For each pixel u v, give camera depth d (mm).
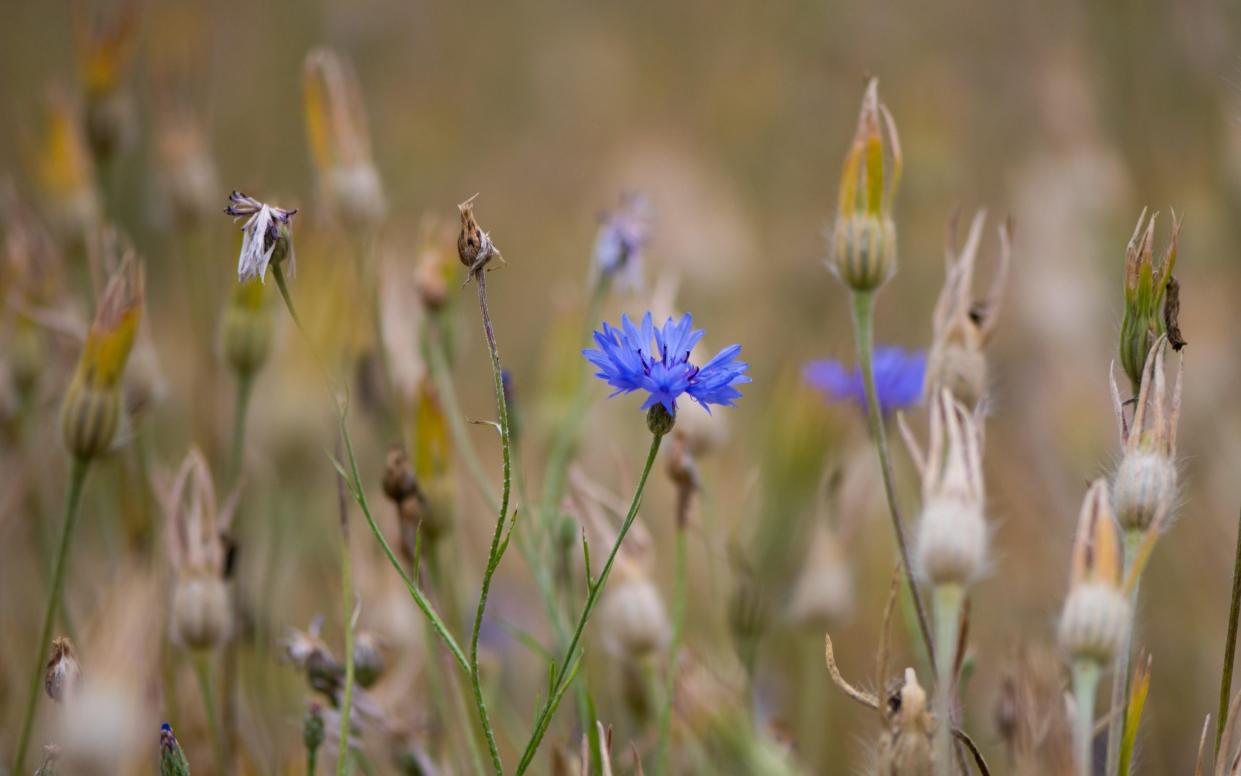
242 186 1667
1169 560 1017
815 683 920
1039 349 1122
